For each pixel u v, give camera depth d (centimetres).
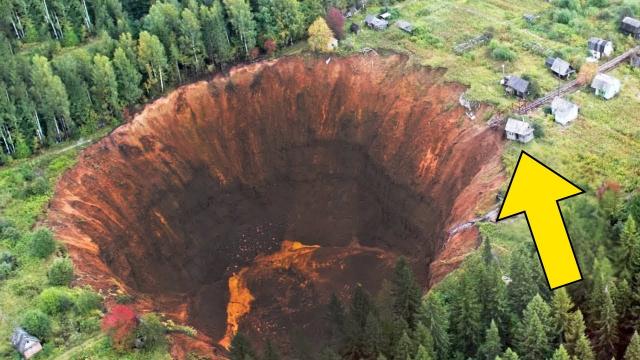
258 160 9644
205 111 9631
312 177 9606
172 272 8662
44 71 8688
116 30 9688
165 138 9344
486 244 6644
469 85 9081
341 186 9500
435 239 8319
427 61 9556
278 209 9500
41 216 7956
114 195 8700
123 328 6562
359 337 6041
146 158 9125
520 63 9431
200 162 9419
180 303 8288
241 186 9531
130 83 9206
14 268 7344
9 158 8688
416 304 6169
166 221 8931
